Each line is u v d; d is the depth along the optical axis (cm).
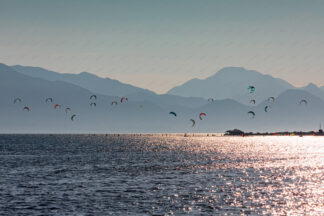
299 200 7669
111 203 7381
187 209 6969
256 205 7256
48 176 10781
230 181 10019
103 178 10450
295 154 19962
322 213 6706
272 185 9394
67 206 7144
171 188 8931
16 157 17262
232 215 6575
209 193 8356
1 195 8012
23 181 9856
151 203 7394
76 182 9725
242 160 16212
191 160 16050
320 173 11625
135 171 12006
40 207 7056
